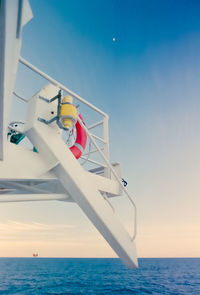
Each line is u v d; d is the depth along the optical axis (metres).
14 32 0.68
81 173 2.23
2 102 0.90
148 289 24.25
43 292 23.62
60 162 2.06
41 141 2.04
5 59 0.65
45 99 2.15
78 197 2.25
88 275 40.09
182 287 25.27
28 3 0.79
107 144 3.25
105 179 2.64
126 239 2.51
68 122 1.93
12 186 2.46
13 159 1.84
